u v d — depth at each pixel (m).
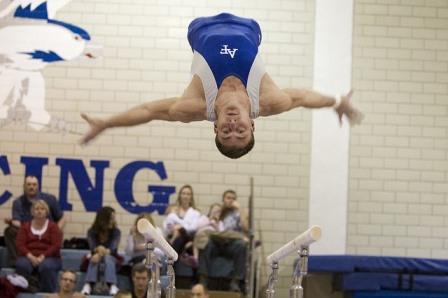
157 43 24.47
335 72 24.47
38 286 21.91
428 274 22.41
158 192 24.03
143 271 19.98
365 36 24.58
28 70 24.28
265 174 24.12
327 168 24.19
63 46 24.36
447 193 24.34
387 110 24.45
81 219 23.92
